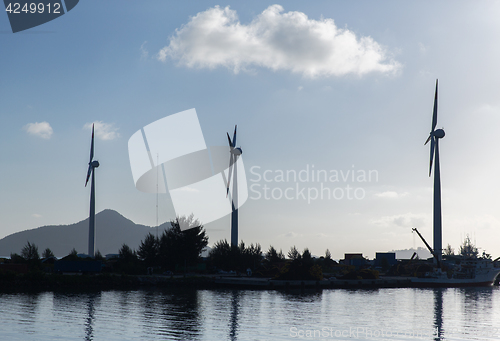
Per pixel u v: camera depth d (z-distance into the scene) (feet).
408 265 583.17
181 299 295.69
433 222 577.02
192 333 191.83
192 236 492.95
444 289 449.06
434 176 579.89
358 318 239.50
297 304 289.12
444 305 303.27
